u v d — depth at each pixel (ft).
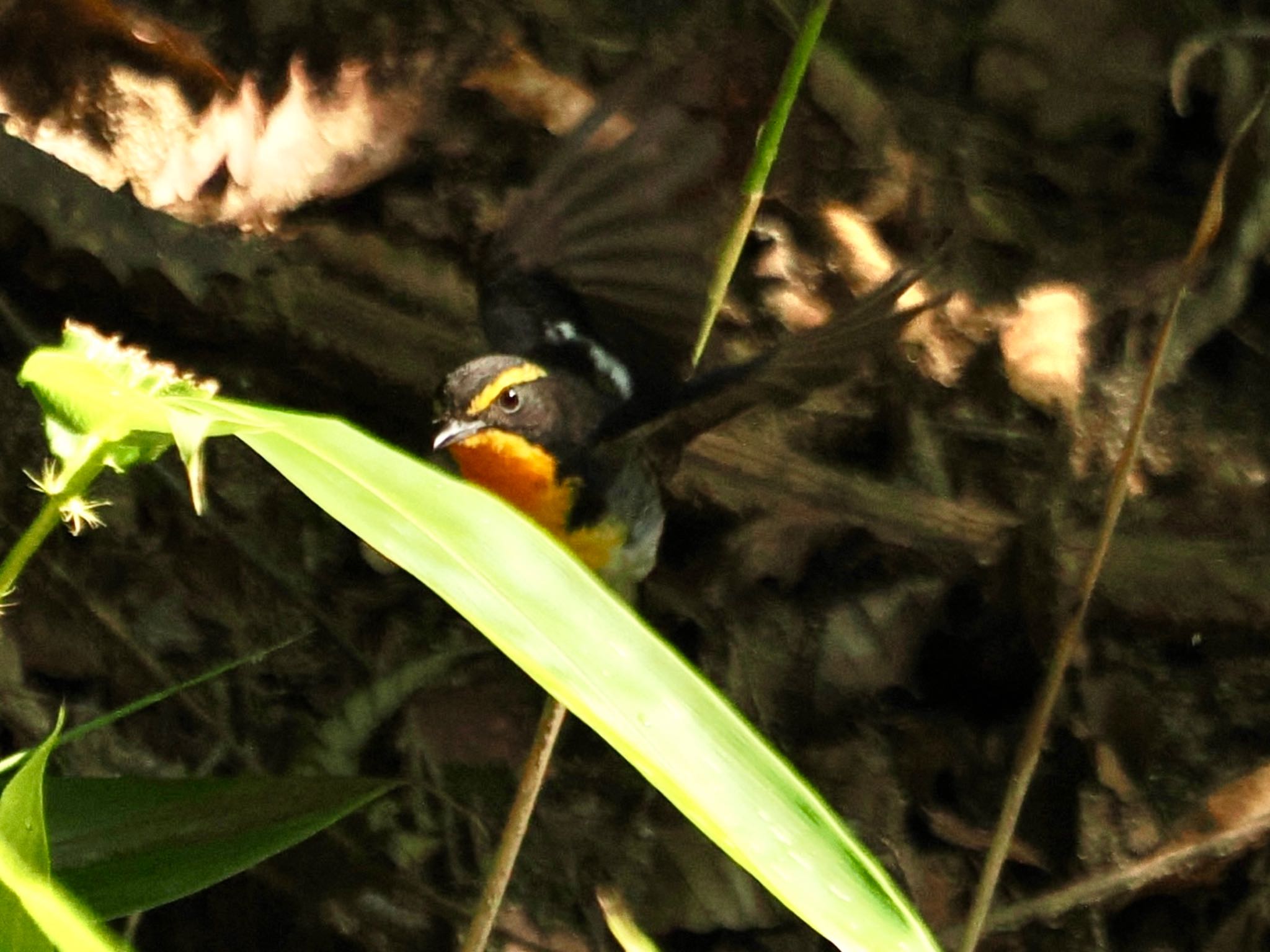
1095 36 7.74
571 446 7.57
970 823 7.69
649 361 7.55
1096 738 7.68
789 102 7.38
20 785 7.12
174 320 7.72
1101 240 7.71
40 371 7.13
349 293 7.70
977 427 7.67
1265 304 7.69
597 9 7.74
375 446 7.10
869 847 7.71
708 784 7.09
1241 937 7.68
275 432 7.09
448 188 7.69
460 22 7.72
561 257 7.54
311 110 7.70
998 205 7.72
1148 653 7.68
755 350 7.68
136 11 7.68
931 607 7.71
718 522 7.72
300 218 7.69
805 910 7.09
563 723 7.74
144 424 7.13
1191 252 7.45
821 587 7.72
